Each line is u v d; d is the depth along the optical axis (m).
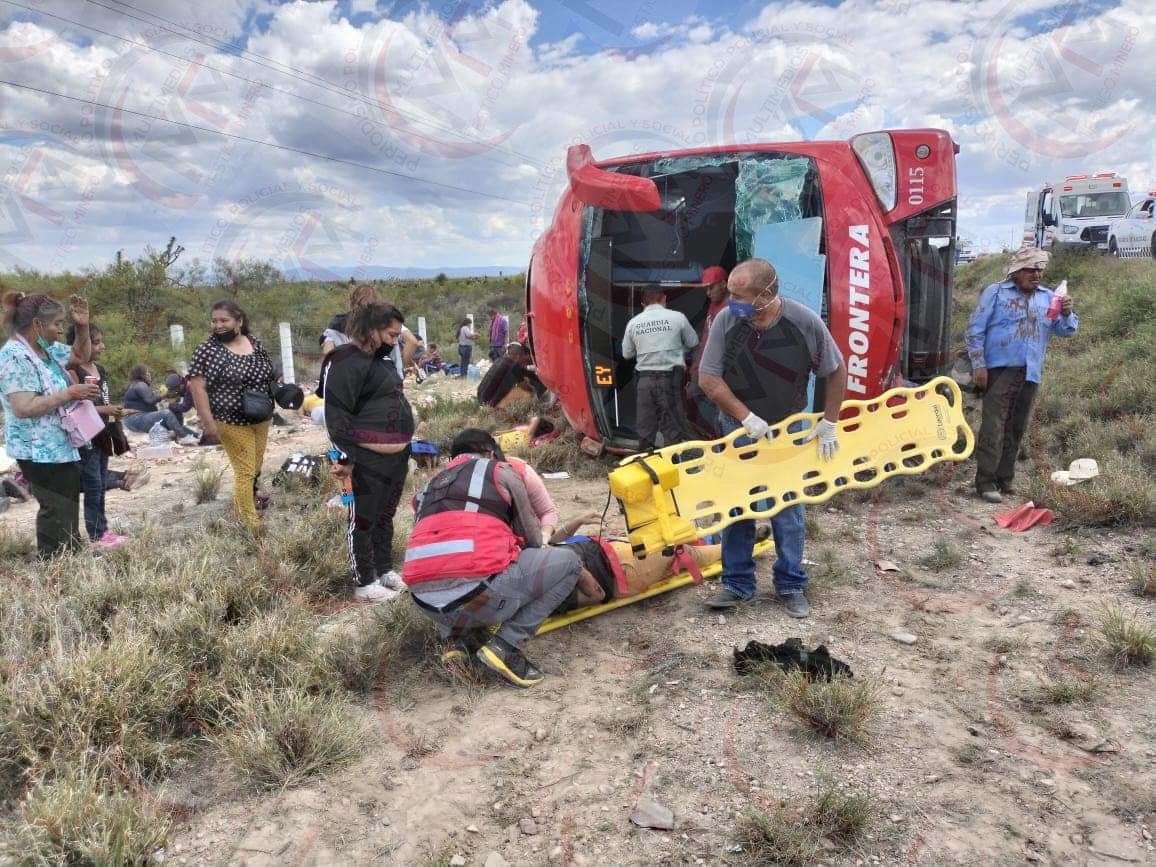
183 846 2.50
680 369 6.11
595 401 6.83
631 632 3.91
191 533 5.46
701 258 7.16
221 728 3.04
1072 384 7.69
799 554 3.98
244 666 3.42
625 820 2.56
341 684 3.41
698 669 3.47
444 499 3.46
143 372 10.08
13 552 5.27
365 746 3.02
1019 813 2.46
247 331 5.21
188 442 9.43
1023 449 6.38
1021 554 4.57
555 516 3.88
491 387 9.65
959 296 16.70
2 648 3.50
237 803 2.72
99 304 15.74
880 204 5.57
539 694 3.37
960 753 2.77
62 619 3.78
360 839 2.53
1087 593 3.97
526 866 2.38
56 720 2.89
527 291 8.23
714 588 4.37
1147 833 2.34
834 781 2.65
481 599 3.31
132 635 3.39
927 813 2.48
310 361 15.45
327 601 4.37
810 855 2.31
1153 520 4.77
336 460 4.28
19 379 4.37
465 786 2.78
